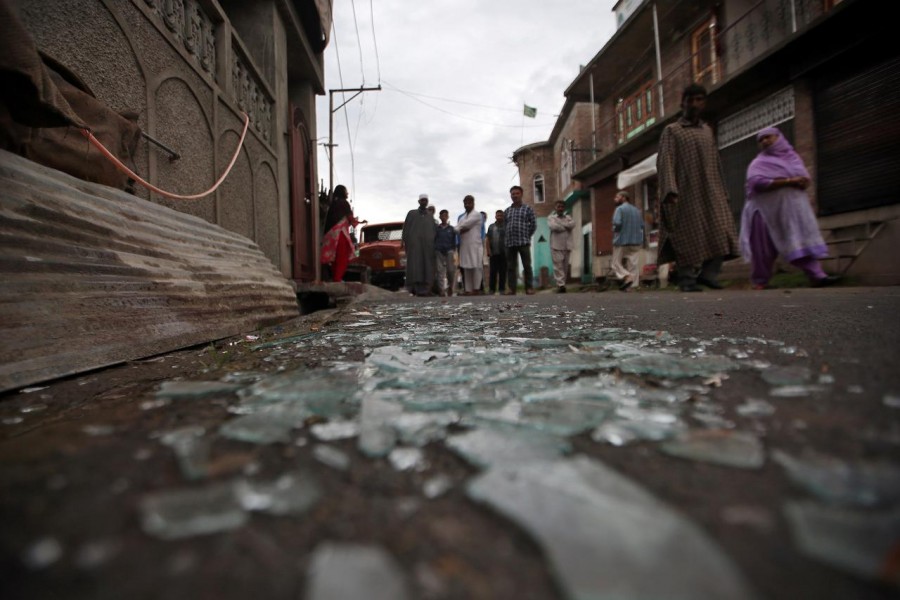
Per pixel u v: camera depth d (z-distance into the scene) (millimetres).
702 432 621
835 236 6887
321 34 8164
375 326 2350
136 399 952
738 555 361
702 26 10859
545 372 1029
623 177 11898
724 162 9562
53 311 1412
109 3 2764
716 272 5176
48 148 2070
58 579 349
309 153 8602
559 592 328
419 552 381
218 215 4383
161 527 415
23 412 947
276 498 469
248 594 332
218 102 4441
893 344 1127
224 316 2479
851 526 391
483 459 542
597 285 11945
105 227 1941
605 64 13797
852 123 6789
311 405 789
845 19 6473
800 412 680
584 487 465
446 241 9672
